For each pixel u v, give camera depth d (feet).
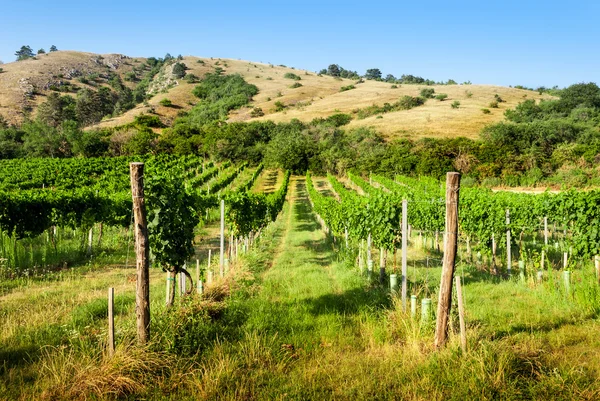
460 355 15.60
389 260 40.40
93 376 14.15
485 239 36.11
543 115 217.15
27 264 35.06
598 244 30.25
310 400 13.64
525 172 139.74
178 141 218.59
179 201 20.30
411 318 18.45
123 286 28.78
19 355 16.63
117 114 348.59
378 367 15.61
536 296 24.50
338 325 19.76
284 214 90.94
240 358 16.19
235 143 202.49
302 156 183.42
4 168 135.74
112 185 90.12
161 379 14.82
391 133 206.08
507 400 13.17
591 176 128.26
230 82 403.54
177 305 20.84
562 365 15.03
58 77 444.55
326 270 35.53
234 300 23.75
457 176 16.55
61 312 22.30
